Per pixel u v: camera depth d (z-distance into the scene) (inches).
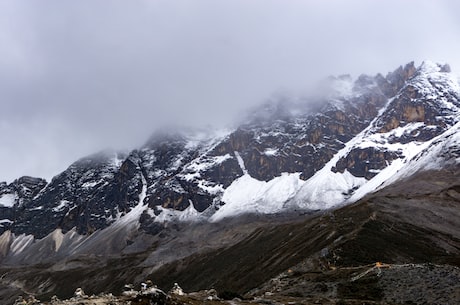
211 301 2933.1
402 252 7844.5
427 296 3218.5
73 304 1963.6
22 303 2015.3
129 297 2114.9
